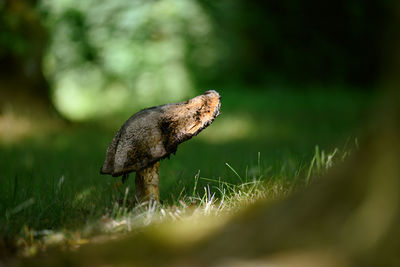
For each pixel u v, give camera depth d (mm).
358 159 2869
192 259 3219
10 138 14469
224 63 26453
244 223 3252
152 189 5539
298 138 14688
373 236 2693
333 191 2896
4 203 5703
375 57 31078
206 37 25891
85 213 5559
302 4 31453
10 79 17344
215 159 10281
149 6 24859
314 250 2811
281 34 30094
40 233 4852
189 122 5352
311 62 30906
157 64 24922
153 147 5273
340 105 22359
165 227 4211
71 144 13805
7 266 4016
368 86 31078
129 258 3689
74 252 4133
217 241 3229
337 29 32625
